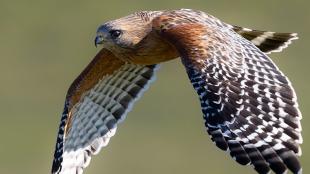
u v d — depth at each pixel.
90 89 10.78
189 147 20.72
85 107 10.82
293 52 23.02
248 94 8.77
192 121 21.52
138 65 10.67
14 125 21.62
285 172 8.39
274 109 8.66
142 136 20.94
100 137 10.76
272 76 8.88
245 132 8.62
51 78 23.11
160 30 9.84
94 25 24.61
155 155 20.62
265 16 24.16
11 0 25.20
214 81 8.81
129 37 10.12
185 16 9.82
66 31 24.44
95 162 20.17
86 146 10.77
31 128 21.52
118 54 10.30
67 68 23.42
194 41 9.20
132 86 10.73
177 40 9.34
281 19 24.09
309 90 22.05
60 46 24.00
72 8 24.95
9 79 22.95
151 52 10.16
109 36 10.20
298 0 24.27
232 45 9.15
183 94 22.03
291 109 8.63
